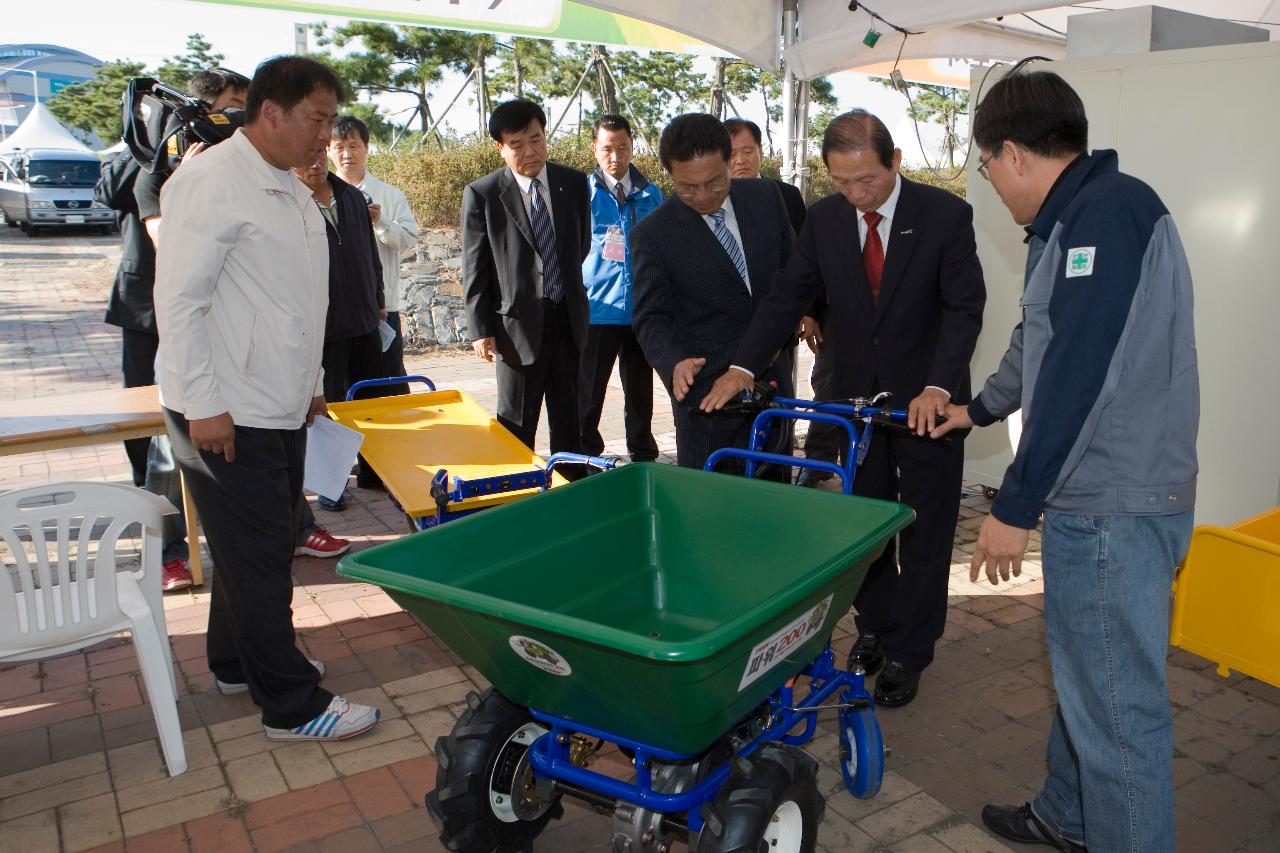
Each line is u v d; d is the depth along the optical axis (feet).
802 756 7.53
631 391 19.58
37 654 9.18
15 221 82.23
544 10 19.77
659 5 17.17
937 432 8.89
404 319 35.50
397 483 11.56
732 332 11.50
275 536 9.80
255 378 9.42
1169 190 14.43
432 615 6.92
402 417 13.76
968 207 10.40
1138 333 6.82
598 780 7.29
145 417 13.10
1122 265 6.63
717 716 6.66
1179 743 10.37
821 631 7.73
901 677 11.11
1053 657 7.64
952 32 21.27
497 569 7.88
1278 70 13.17
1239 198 13.78
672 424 23.90
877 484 11.34
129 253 15.16
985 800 9.45
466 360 33.71
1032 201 7.36
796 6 19.06
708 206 10.77
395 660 12.35
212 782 9.75
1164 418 6.96
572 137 48.34
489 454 12.60
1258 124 13.46
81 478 19.15
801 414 9.49
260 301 9.34
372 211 18.04
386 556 7.04
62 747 10.39
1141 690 7.20
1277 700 11.25
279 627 9.98
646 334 11.39
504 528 7.98
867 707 9.10
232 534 9.62
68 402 14.07
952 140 57.82
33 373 30.17
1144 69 14.42
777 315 10.87
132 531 16.55
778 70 19.54
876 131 9.44
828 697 8.69
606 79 55.01
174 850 8.73
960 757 10.17
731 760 7.34
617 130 18.12
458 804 7.57
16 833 8.96
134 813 9.27
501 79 61.05
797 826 7.57
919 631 10.98
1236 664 8.02
